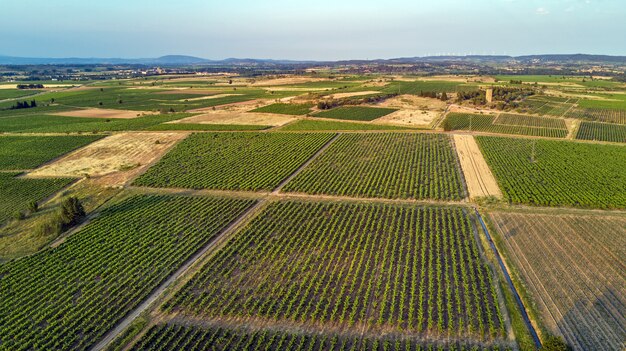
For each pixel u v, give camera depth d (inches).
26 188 3216.0
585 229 2244.1
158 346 1497.3
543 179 3041.3
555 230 2241.6
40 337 1593.3
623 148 3892.7
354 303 1643.7
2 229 2556.6
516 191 2805.1
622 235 2166.6
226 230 2409.0
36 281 1955.0
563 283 1749.5
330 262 1996.8
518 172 3230.8
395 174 3270.2
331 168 3469.5
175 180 3280.0
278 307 1676.9
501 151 3855.8
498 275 1825.8
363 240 2206.0
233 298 1731.1
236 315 1636.3
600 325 1488.7
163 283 1900.8
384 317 1590.8
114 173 3555.6
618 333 1445.6
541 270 1852.9
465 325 1526.8
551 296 1660.9
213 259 2065.7
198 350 1465.3
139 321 1635.1
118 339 1539.1
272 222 2466.8
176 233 2369.6
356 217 2496.3
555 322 1505.9
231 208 2701.8
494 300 1636.3
